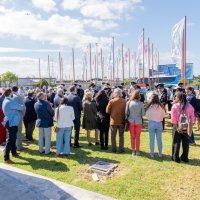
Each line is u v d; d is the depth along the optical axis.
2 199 5.86
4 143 10.64
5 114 8.61
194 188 6.50
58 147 9.11
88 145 10.62
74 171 7.73
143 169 7.79
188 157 8.93
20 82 83.69
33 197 5.91
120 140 9.53
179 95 8.26
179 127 8.14
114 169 7.83
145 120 17.16
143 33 26.16
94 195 5.99
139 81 46.88
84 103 10.38
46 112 9.27
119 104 9.35
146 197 6.04
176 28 17.09
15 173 7.33
